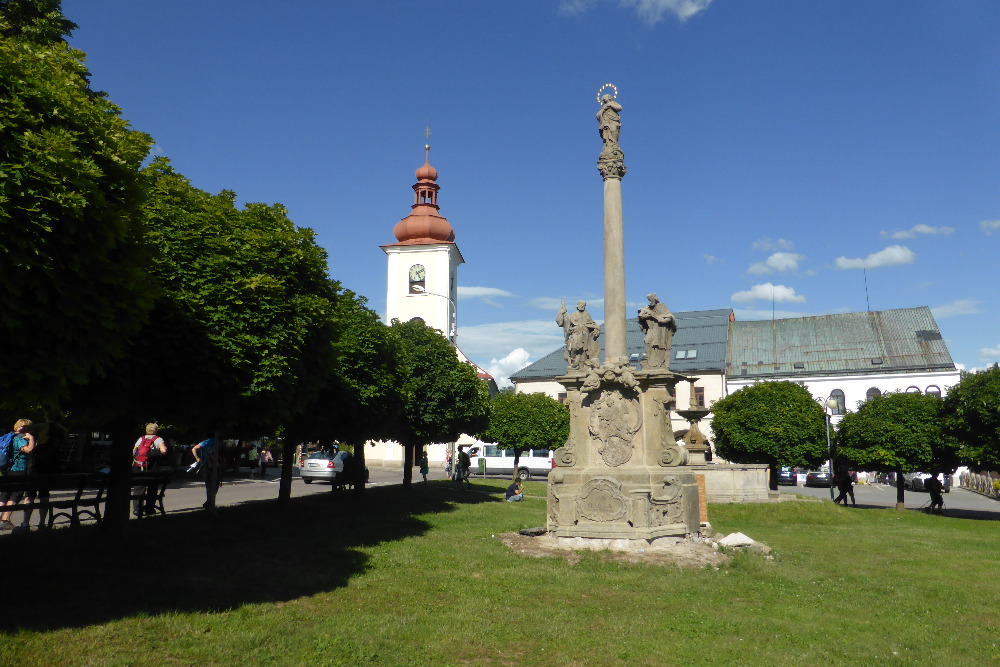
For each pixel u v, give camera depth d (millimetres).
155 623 6691
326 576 9570
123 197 7711
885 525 21391
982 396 24672
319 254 12523
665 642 7230
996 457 24875
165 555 9883
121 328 7562
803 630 7840
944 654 7098
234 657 6047
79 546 9641
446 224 63812
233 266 10492
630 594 9336
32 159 6543
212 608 7473
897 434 28391
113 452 10750
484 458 48562
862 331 63406
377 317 19375
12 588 7484
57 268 6801
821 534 17625
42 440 13695
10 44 7305
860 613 8789
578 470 13555
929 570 12180
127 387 9406
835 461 32781
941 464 28359
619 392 13492
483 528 15664
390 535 13898
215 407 10195
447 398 25406
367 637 6891
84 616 6719
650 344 13906
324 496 20547
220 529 12656
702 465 24641
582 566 11039
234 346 9867
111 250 7465
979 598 9875
